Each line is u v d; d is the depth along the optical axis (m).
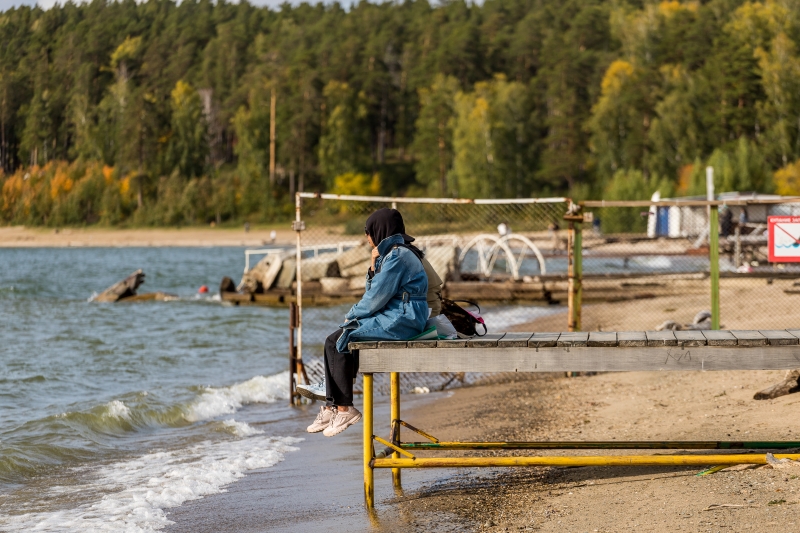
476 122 113.00
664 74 114.88
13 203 125.31
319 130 130.12
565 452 7.01
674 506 5.08
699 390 9.11
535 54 156.00
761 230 30.88
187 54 172.50
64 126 152.88
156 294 27.88
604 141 111.25
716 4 134.12
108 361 14.58
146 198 124.50
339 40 169.62
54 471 7.39
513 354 5.27
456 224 26.58
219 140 149.62
